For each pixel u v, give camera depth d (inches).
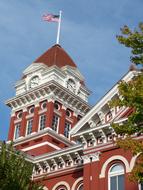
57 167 1396.4
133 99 713.0
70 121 1936.5
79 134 1194.0
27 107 1967.3
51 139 1797.5
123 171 1082.7
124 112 1134.4
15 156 908.0
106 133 1149.7
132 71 1081.4
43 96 1925.4
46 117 1846.7
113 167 1111.0
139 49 767.7
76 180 1318.9
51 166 1411.2
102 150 1143.6
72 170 1347.2
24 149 1815.9
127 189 1041.5
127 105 730.8
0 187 828.6
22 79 2094.0
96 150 1155.3
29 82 2052.2
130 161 1073.5
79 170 1326.3
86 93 2129.7
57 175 1378.0
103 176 1107.9
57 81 1984.5
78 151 1326.3
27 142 1833.2
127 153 1090.1
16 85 2103.8
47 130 1793.8
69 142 1855.3
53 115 1868.8
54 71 1994.3
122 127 730.8
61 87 1920.5
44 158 1413.6
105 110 1181.7
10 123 1993.1
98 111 1182.9
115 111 1159.0
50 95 1891.0
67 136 1883.6
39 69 2054.6
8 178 844.6
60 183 1354.6
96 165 1133.1
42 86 1908.2
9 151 921.5
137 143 705.6
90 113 1194.0
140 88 722.8
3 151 898.1
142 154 698.2
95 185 1104.2
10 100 2021.4
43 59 2158.0
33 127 1857.8
